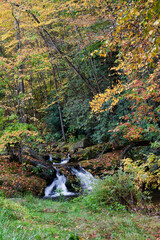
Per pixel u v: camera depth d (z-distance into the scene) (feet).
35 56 29.55
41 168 41.55
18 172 38.83
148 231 14.25
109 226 15.33
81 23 34.45
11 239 8.54
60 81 63.10
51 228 13.05
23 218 14.98
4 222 11.60
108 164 37.27
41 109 64.64
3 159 41.86
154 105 24.54
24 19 37.42
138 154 37.11
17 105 34.19
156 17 8.85
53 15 42.83
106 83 43.45
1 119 30.32
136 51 10.70
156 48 8.32
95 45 40.01
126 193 22.09
